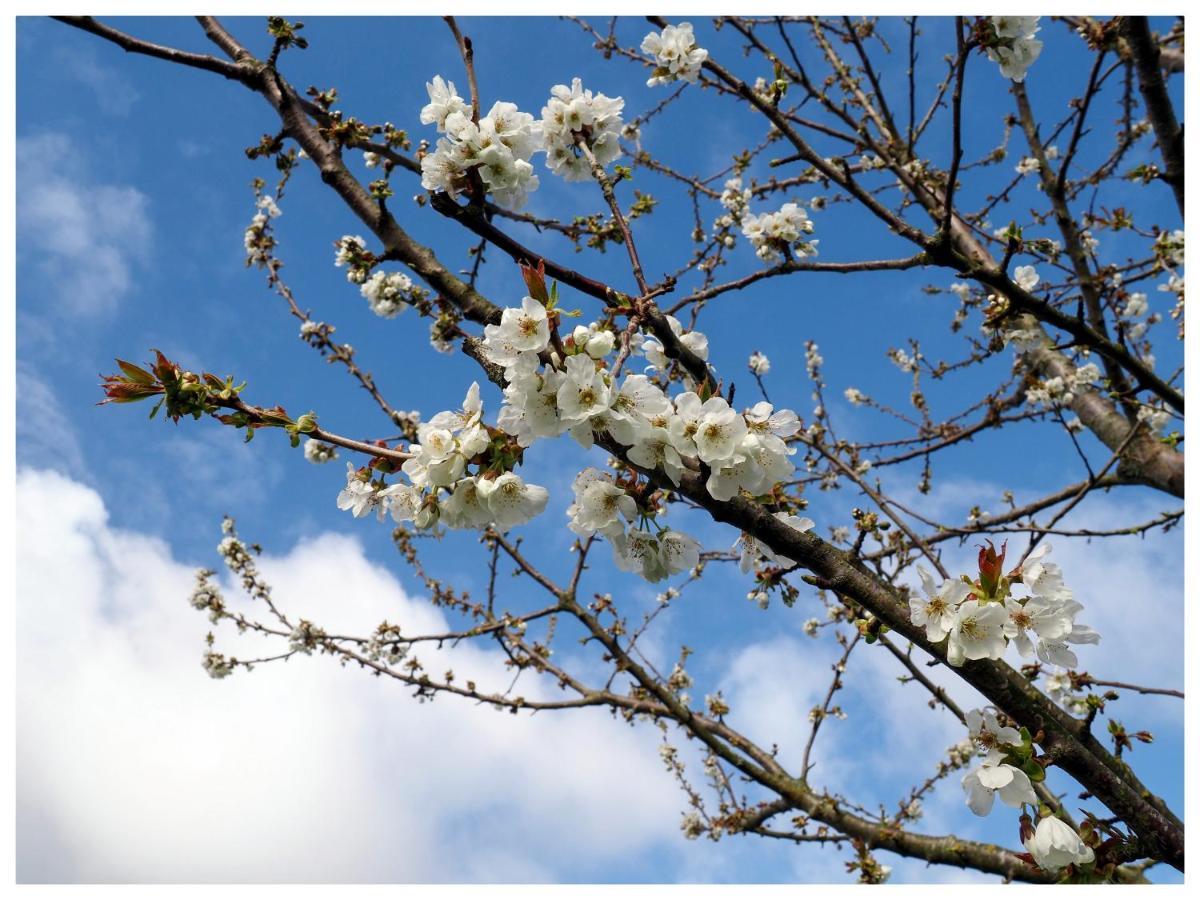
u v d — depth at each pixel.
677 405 2.05
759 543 2.42
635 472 2.25
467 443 2.07
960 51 3.21
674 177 5.85
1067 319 3.79
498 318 3.28
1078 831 2.28
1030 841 2.22
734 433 2.02
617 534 2.25
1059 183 4.82
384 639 5.96
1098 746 2.28
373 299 4.28
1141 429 5.19
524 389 2.00
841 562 2.23
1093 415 5.68
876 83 5.34
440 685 5.93
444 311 3.99
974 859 4.54
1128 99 5.76
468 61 2.82
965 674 2.20
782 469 2.08
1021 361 6.40
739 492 2.17
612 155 3.11
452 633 5.89
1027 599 2.22
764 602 5.44
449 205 2.65
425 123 2.71
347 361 5.39
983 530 4.43
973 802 2.24
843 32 5.82
